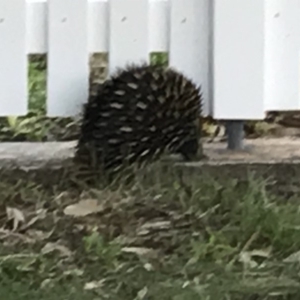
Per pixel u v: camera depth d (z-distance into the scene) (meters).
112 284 2.14
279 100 2.81
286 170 2.68
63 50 2.76
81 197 2.57
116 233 2.38
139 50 2.77
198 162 2.68
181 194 2.50
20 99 2.77
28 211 2.48
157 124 2.67
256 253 2.26
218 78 2.77
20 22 2.74
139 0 2.75
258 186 2.55
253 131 3.19
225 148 2.88
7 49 2.75
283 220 2.35
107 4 2.75
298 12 2.79
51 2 2.74
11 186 2.61
